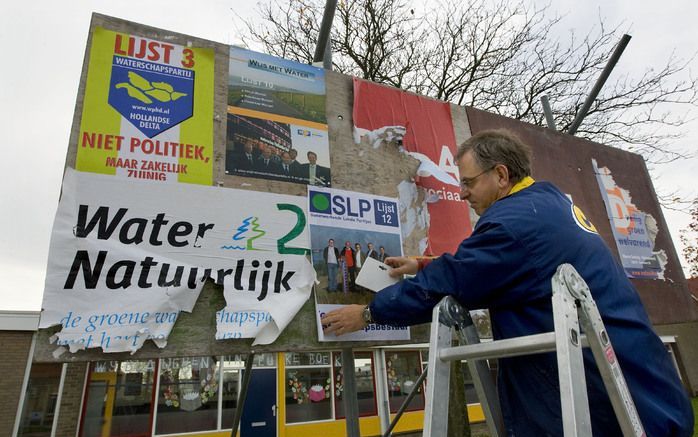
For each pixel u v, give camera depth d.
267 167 2.39
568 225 1.38
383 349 11.23
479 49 7.89
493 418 1.45
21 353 8.05
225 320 1.96
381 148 2.87
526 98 7.62
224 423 9.20
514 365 1.37
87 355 1.68
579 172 3.96
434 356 1.24
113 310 1.77
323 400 10.33
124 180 1.99
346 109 2.83
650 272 3.92
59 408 8.08
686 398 1.24
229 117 2.38
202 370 9.41
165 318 1.86
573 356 1.00
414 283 1.46
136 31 2.27
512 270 1.31
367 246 2.54
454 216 2.97
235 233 2.16
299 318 2.16
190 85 2.32
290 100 2.62
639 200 4.25
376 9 7.69
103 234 1.87
